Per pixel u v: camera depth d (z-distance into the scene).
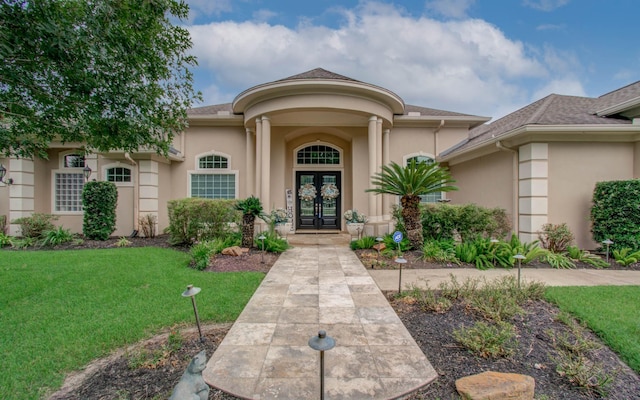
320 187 12.91
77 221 11.39
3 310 4.15
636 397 2.45
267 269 6.47
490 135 9.66
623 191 7.02
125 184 10.79
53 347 3.20
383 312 4.07
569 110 8.79
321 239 10.96
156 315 3.98
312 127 11.86
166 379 2.64
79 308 4.22
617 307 4.04
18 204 10.52
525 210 7.91
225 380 2.59
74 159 11.39
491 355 2.94
